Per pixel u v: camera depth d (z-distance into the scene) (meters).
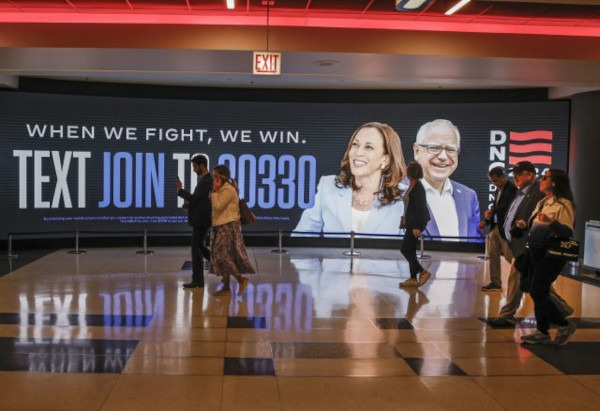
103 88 12.84
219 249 8.18
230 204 8.18
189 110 13.30
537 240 5.91
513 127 13.07
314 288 8.93
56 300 7.84
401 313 7.46
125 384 4.80
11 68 9.79
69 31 8.23
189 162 13.35
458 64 9.10
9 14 8.42
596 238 10.30
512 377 5.14
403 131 13.41
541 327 6.10
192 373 5.10
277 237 13.70
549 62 8.85
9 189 12.33
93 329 6.46
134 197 13.18
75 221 12.86
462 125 13.26
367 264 11.41
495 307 7.86
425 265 11.46
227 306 7.66
